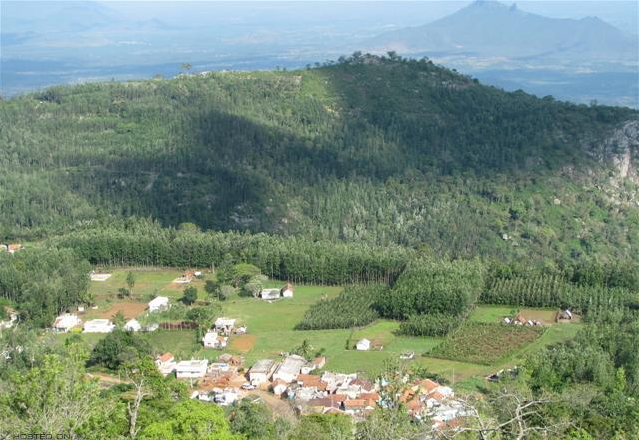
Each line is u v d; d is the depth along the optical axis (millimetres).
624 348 162750
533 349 181250
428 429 76188
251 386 163875
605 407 123250
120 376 161000
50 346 175750
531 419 94125
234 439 100688
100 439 87938
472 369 169375
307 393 154750
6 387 112875
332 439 106000
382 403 105188
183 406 117625
